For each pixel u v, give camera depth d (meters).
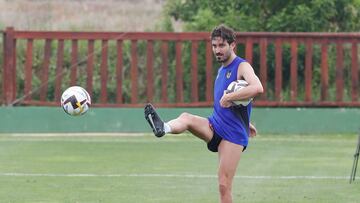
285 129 62.91
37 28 82.88
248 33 63.22
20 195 34.00
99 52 70.25
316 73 67.38
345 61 68.62
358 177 40.22
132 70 63.12
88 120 62.62
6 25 83.12
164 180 38.84
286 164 45.56
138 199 33.09
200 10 70.44
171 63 68.88
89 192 34.94
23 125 62.25
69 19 86.12
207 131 25.73
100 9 89.31
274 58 66.62
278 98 63.59
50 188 36.03
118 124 62.72
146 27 84.44
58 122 62.41
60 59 63.06
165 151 52.00
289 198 33.56
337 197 33.84
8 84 62.78
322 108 63.66
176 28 79.94
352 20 71.62
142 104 63.06
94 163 45.59
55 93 63.56
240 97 24.78
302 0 70.25
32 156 48.84
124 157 48.62
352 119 63.00
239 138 25.67
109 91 69.31
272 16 69.38
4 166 43.97
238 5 71.25
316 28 68.75
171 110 62.56
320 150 53.00
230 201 25.66
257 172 42.06
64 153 50.56
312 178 39.78
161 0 92.56
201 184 37.50
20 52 70.62
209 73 63.28
